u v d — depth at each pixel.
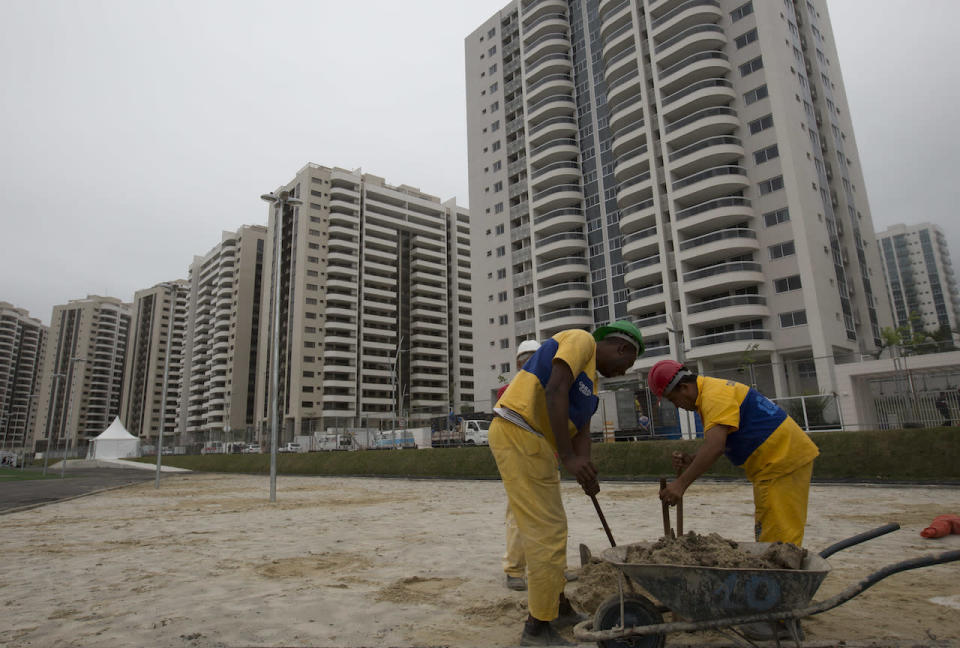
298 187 98.19
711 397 3.45
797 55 49.78
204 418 111.94
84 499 15.84
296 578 4.93
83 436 150.62
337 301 93.88
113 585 4.84
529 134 64.94
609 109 59.91
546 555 3.05
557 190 60.78
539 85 64.50
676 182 48.44
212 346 120.62
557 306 60.19
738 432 3.47
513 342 63.19
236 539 7.43
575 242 58.78
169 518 10.38
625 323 3.46
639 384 45.19
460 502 12.42
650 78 53.41
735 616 2.64
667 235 49.66
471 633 3.32
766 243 44.22
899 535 6.43
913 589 4.05
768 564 2.78
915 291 149.38
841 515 8.27
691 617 2.70
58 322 160.38
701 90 47.50
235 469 35.56
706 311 44.47
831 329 41.41
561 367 2.98
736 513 8.69
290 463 31.70
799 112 47.06
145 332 143.62
